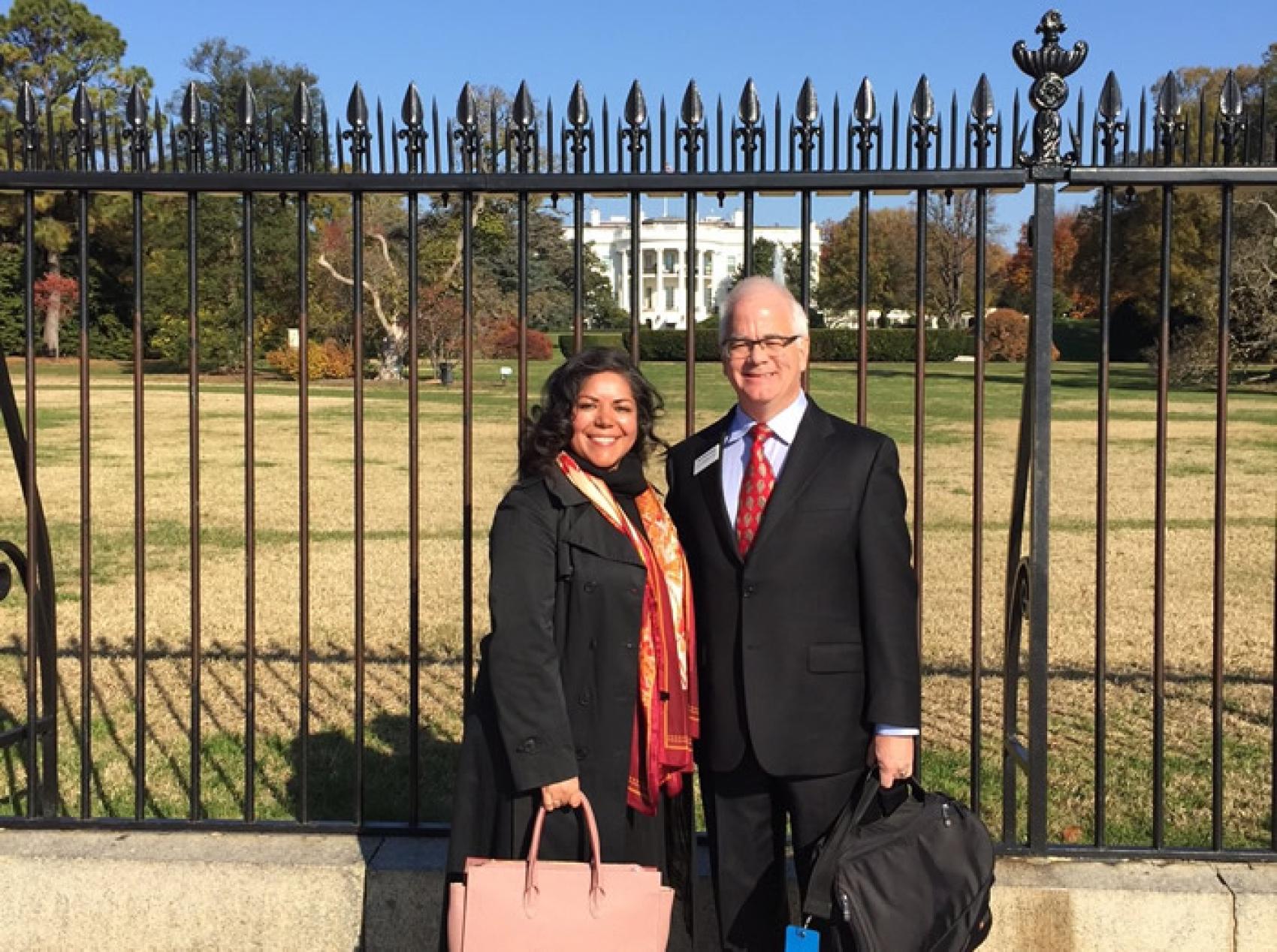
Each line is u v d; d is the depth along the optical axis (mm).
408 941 3371
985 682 5922
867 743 2824
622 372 2779
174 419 20906
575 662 2709
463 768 2869
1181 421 20422
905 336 40500
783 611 2779
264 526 10930
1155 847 3461
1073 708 5480
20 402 23656
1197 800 4340
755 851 2924
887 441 2859
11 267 38219
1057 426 19781
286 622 7230
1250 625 7109
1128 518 11242
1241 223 26719
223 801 4309
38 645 3828
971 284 49281
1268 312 26516
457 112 3385
